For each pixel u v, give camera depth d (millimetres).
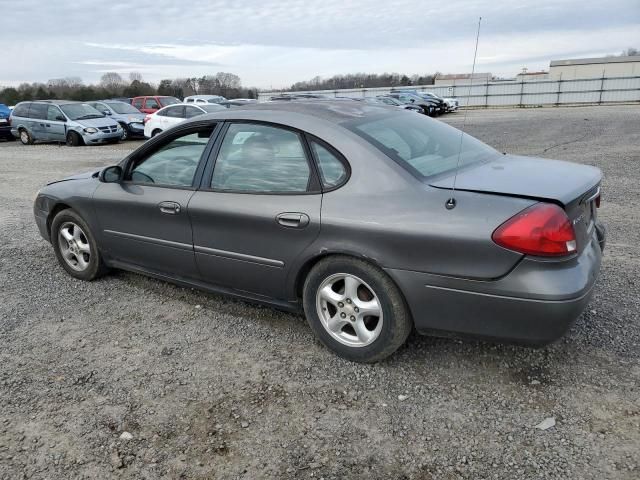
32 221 7074
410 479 2293
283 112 3438
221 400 2891
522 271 2582
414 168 3002
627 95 41969
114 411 2812
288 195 3230
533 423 2611
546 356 3193
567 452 2402
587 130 18078
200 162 3691
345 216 2979
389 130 3363
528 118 26188
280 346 3465
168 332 3703
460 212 2711
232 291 3719
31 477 2355
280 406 2824
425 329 2934
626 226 5895
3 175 11742
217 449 2510
